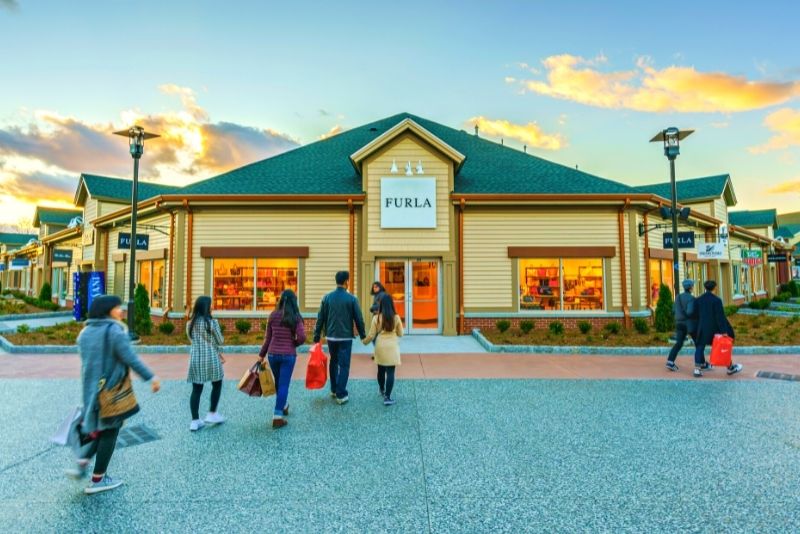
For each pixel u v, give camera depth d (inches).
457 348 440.5
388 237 533.3
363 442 190.4
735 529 125.3
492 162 647.8
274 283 543.5
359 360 382.0
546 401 254.5
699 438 194.7
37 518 129.8
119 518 130.2
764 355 402.0
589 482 153.4
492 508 136.5
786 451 179.9
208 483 152.3
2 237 1989.4
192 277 534.9
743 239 1016.2
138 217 642.8
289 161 649.0
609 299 539.5
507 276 541.6
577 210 546.9
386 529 125.1
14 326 613.3
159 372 330.6
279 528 125.4
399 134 539.2
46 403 248.1
